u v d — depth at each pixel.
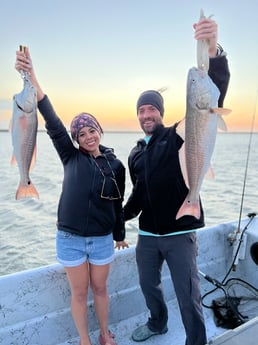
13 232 6.47
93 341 2.18
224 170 12.98
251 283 2.76
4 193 9.01
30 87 1.57
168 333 2.26
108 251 1.92
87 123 1.87
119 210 2.05
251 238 2.72
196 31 1.42
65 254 1.83
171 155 1.86
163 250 1.92
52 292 2.11
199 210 1.72
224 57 1.61
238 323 2.28
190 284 1.84
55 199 8.61
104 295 2.02
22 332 2.01
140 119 2.03
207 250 2.82
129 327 2.34
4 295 1.96
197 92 1.47
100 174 1.86
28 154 1.65
